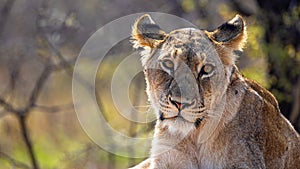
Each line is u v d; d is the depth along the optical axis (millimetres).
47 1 18672
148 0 18594
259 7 14422
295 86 13961
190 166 8852
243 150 8711
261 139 8898
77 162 15008
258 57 14172
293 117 13836
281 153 9227
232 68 8711
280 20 14250
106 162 15102
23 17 19172
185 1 15641
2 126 17297
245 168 8672
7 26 19078
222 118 8656
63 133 18016
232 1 14789
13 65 17453
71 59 16172
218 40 8617
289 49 14141
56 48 15648
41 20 16281
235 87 8742
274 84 13961
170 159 8898
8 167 15852
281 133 9250
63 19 16734
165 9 16953
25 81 17719
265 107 9086
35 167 14859
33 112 18234
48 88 19016
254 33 13953
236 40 8641
